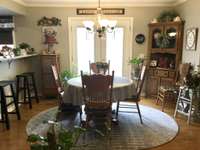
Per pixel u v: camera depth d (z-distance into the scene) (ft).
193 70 13.47
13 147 9.30
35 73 17.97
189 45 14.47
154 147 9.34
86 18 17.28
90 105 10.04
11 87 12.14
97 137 10.21
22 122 12.05
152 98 17.29
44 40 17.61
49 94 17.11
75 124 11.73
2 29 17.46
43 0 15.98
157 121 12.36
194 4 13.67
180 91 13.06
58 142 4.51
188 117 12.19
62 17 17.33
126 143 9.66
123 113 13.80
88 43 17.85
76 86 10.71
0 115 12.41
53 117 12.85
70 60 18.02
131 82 11.69
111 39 17.76
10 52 12.70
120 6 17.12
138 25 17.40
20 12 15.92
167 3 16.84
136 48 17.78
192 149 9.20
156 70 16.74
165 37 16.15
